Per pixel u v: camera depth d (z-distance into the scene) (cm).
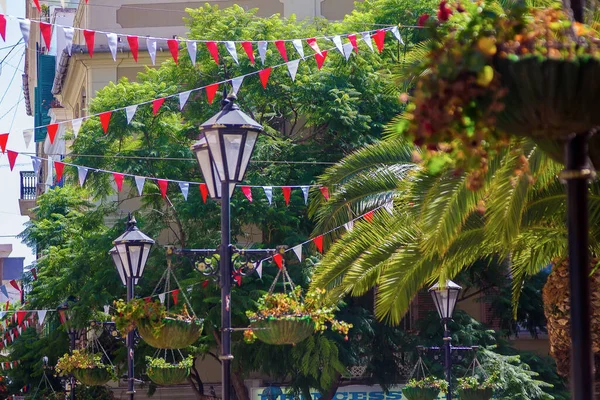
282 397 2458
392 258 1312
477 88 503
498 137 539
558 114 512
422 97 513
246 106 2506
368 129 2458
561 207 1210
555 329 1360
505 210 1047
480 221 1262
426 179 1131
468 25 522
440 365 2416
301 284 2278
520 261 1467
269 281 2306
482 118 511
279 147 2477
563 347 1356
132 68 3344
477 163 543
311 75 2459
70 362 2008
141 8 3419
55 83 3781
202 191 1664
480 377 2303
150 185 2466
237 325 2320
